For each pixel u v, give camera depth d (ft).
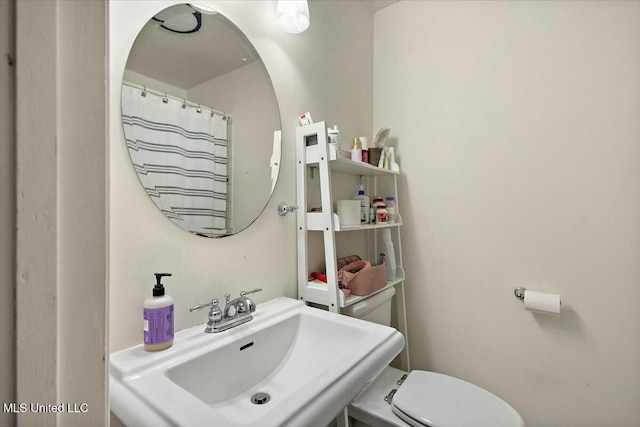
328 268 3.64
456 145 4.95
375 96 5.86
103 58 0.98
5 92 0.78
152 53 2.56
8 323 0.79
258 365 2.74
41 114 0.84
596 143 3.88
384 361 2.32
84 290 0.93
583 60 3.96
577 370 4.00
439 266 5.13
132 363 2.03
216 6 3.04
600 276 3.86
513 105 4.45
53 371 0.86
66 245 0.89
